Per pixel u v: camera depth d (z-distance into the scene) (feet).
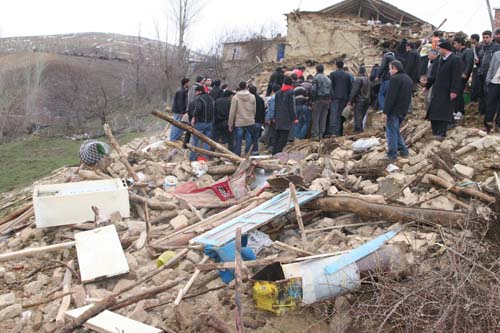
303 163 29.09
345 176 26.30
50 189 25.13
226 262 16.53
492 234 17.34
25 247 22.58
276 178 24.09
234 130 34.58
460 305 13.67
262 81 71.46
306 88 38.75
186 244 21.06
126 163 29.50
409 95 26.66
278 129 33.96
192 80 101.14
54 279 19.40
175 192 27.09
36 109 94.48
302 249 18.90
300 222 19.98
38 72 101.35
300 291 15.48
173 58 107.24
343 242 19.62
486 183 21.89
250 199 24.59
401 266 16.14
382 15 74.13
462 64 27.50
